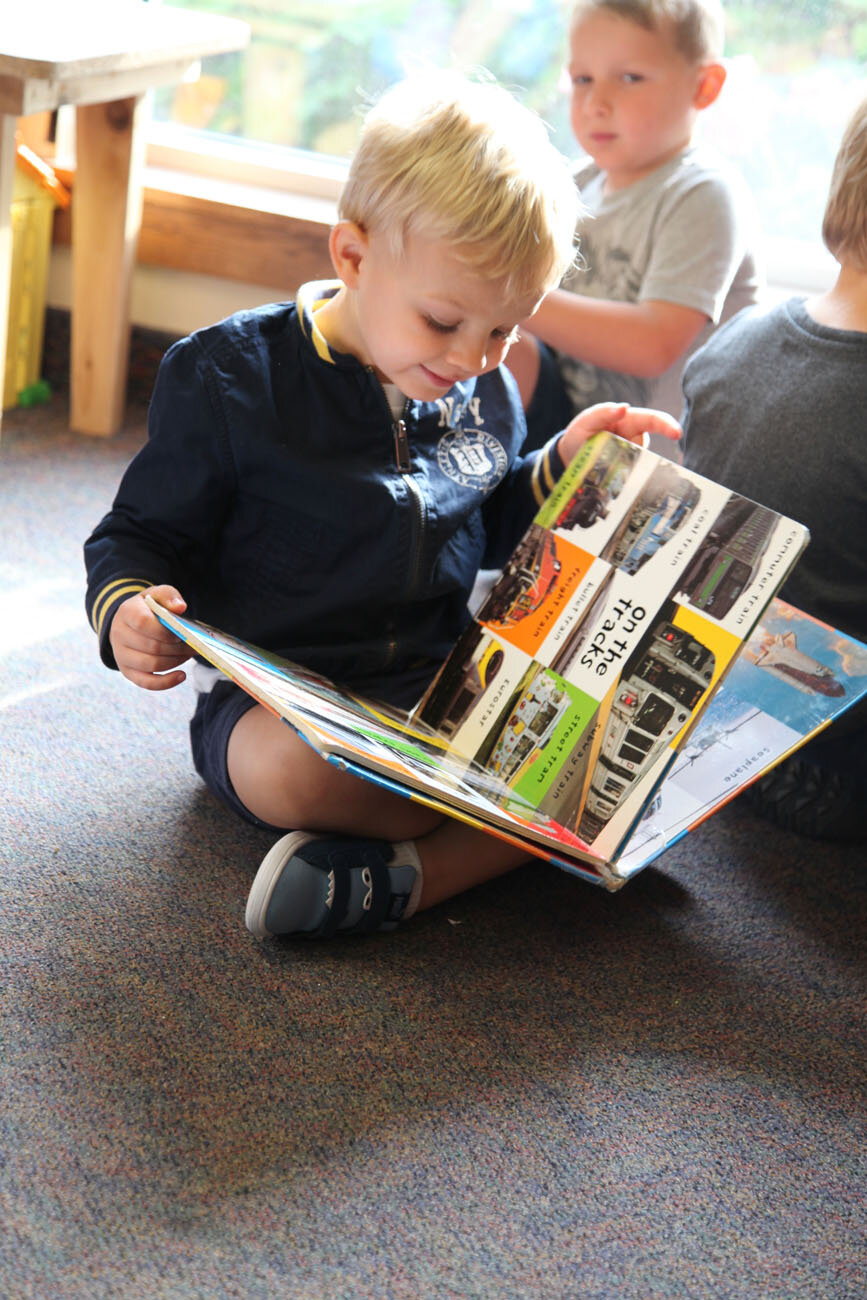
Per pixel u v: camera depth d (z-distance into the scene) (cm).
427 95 87
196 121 190
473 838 93
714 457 111
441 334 85
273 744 88
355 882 86
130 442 169
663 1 130
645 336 133
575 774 92
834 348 103
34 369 179
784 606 100
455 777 84
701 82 136
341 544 94
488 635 97
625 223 139
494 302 84
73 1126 70
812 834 111
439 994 85
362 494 93
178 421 91
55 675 114
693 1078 82
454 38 180
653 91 134
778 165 177
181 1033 78
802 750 109
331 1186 69
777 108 174
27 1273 62
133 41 137
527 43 178
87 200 159
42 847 92
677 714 90
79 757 104
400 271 84
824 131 174
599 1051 83
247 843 97
